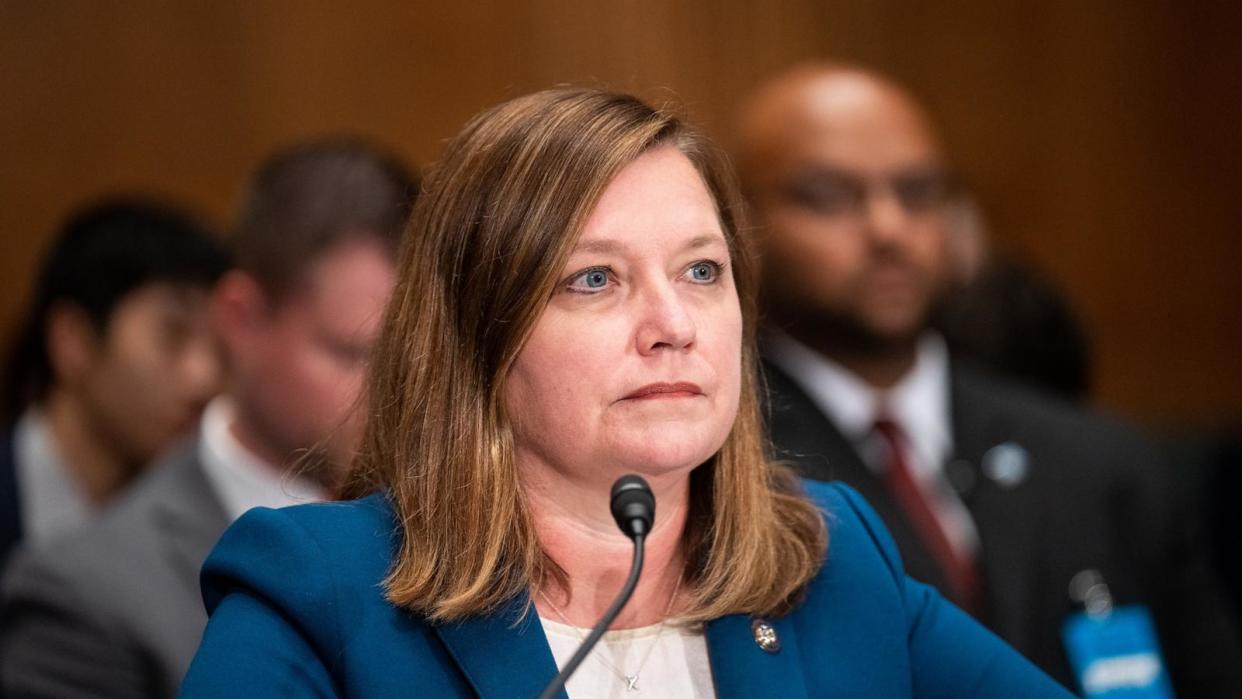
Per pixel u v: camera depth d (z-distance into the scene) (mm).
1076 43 18953
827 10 18094
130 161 16328
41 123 16125
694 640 5492
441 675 5133
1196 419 19156
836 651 5578
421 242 5590
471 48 17203
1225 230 19594
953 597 9289
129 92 16328
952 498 9945
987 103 18734
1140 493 10273
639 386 5129
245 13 16625
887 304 10125
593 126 5305
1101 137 19047
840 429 9875
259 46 16672
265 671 4980
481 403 5363
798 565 5637
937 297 11023
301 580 5137
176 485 9750
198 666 5035
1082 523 9953
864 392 10141
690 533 5668
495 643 5195
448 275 5465
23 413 13180
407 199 9336
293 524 5277
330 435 6340
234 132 16578
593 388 5152
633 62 17562
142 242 12664
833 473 9656
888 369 10203
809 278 10188
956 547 9781
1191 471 16719
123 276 12617
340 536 5305
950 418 10289
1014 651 5945
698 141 5621
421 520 5332
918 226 10328
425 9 17078
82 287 12617
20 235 16047
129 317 12562
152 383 12562
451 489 5324
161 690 9062
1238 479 16594
